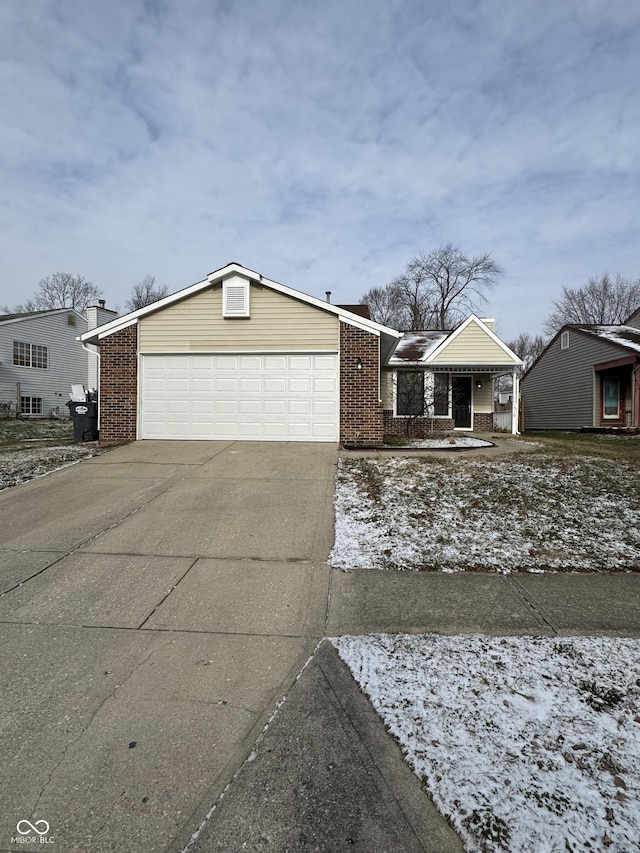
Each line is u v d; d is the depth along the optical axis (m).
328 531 5.17
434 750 2.19
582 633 3.21
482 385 18.00
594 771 2.04
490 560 4.41
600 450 10.31
